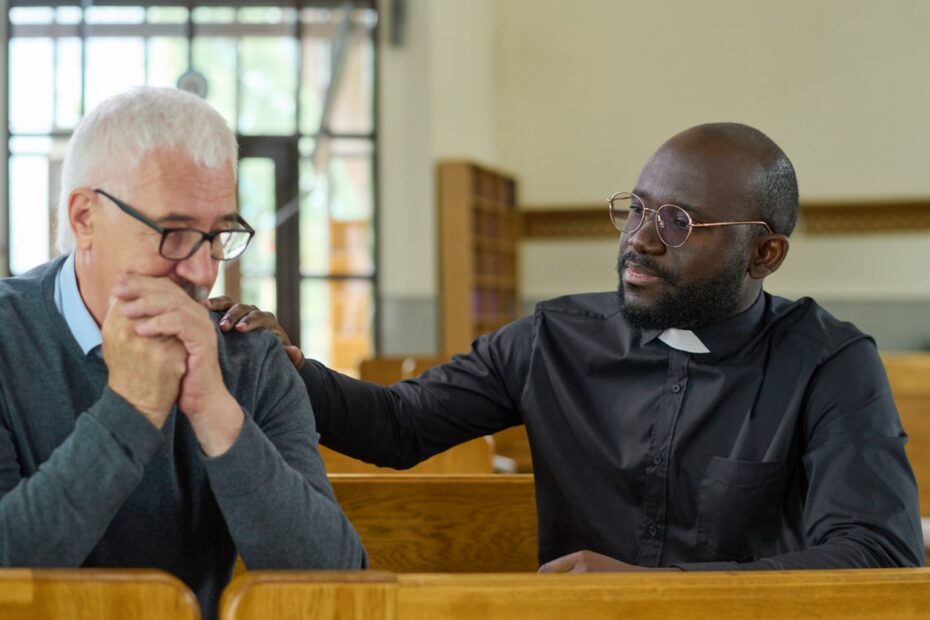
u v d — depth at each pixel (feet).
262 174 36.24
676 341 6.46
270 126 36.22
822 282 40.57
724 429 6.37
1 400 4.69
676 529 6.39
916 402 12.60
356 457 6.89
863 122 39.96
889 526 5.63
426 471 9.20
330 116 36.55
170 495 4.87
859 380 6.19
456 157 37.47
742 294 6.40
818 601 3.92
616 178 40.70
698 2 40.42
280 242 36.17
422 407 6.95
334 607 3.54
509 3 41.09
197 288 4.64
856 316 40.37
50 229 5.47
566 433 6.72
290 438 5.12
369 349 36.58
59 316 4.79
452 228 36.40
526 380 6.95
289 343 6.47
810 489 6.01
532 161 41.06
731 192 6.17
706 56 40.45
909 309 40.09
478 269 38.06
